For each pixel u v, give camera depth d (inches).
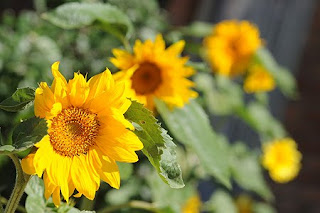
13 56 88.9
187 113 62.7
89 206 60.2
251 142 154.7
